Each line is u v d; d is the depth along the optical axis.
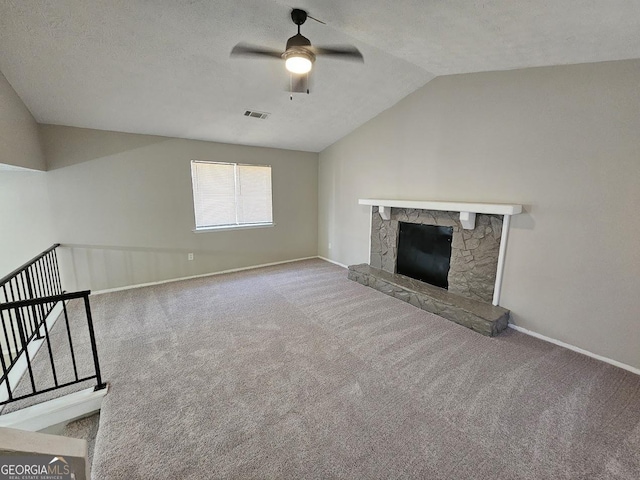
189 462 1.54
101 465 1.52
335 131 4.83
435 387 2.14
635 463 1.55
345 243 5.37
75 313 3.33
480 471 1.50
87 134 3.69
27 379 2.20
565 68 2.51
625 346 2.38
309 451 1.62
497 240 3.09
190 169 4.49
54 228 3.64
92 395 2.02
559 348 2.69
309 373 2.30
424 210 3.82
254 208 5.25
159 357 2.50
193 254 4.70
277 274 4.96
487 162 3.13
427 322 3.18
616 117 2.28
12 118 2.67
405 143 4.00
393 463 1.55
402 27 2.20
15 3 1.93
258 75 3.01
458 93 3.32
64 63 2.53
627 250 2.31
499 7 1.73
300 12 2.10
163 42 2.43
